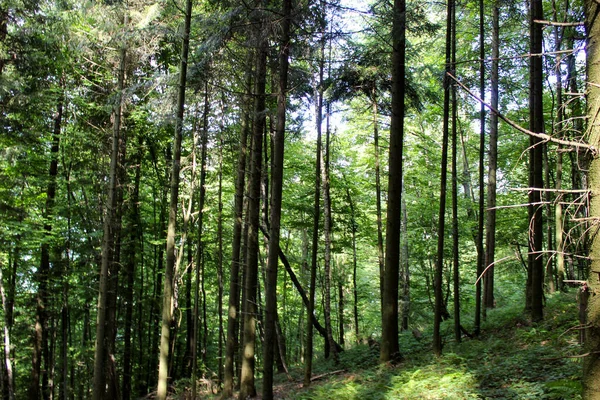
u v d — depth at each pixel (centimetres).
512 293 1977
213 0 885
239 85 1068
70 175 1527
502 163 1825
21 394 1938
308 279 2191
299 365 1684
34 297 1574
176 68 1401
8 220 1300
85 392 2192
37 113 1305
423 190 2039
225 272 2028
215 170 1655
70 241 1507
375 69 1132
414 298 1925
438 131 2114
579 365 657
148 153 1836
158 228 1883
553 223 1452
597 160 228
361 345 1644
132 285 1744
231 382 1180
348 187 1853
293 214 2012
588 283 232
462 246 1933
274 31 767
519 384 642
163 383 978
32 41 1218
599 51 232
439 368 844
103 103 1403
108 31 1107
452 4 973
